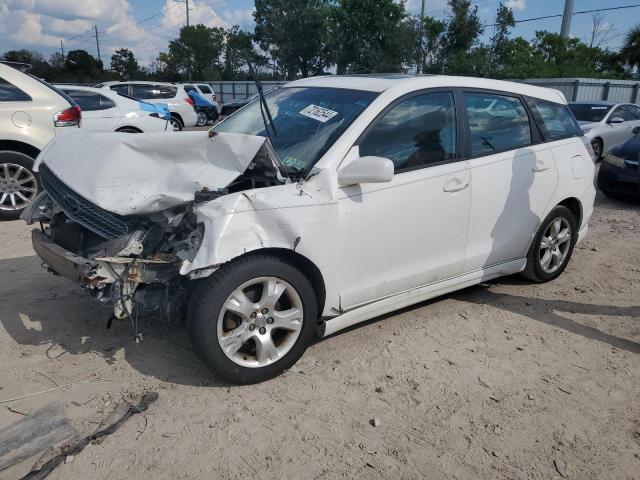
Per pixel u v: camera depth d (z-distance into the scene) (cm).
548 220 484
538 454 285
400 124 378
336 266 346
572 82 2536
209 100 2825
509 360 376
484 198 421
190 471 264
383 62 3231
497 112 444
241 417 304
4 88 693
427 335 406
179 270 305
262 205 312
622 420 315
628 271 561
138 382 334
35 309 426
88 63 5678
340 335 402
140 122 1080
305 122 387
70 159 351
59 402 313
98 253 320
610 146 1385
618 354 389
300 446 284
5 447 274
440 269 408
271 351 332
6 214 687
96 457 271
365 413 312
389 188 364
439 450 285
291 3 4247
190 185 325
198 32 6153
